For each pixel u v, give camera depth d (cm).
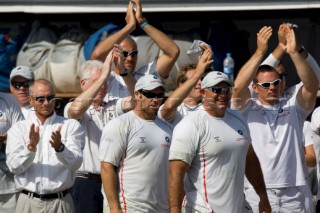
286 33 2577
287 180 2559
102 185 2431
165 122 2400
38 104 2448
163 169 2358
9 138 2439
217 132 2267
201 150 2264
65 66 3459
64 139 2438
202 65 2420
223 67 3444
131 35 3491
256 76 2598
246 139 2308
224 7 3288
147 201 2336
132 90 2623
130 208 2323
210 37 3497
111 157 2319
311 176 2925
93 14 3753
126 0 3347
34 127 2369
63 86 3481
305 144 2738
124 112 2611
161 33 2830
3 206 2617
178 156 2253
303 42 3741
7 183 2608
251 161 2411
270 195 2558
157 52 3378
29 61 3534
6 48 3578
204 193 2275
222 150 2259
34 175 2425
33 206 2423
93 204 2622
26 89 2770
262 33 2517
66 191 2456
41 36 3597
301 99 2567
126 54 2806
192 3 3297
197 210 2275
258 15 3700
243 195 2341
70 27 3716
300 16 3706
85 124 2606
